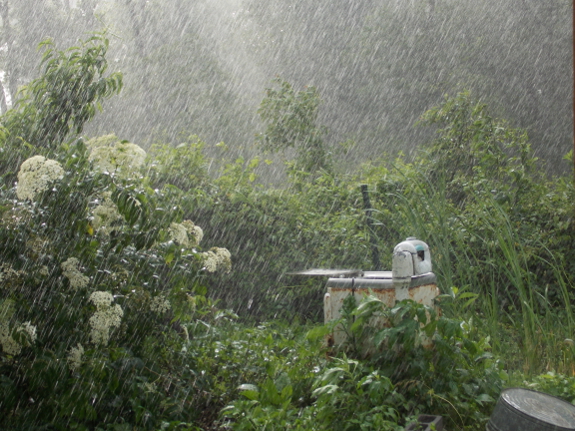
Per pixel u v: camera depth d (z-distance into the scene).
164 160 7.32
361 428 3.54
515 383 4.54
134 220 3.71
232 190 7.35
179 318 4.32
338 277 4.93
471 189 7.66
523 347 5.39
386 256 7.00
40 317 3.59
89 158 3.96
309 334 4.36
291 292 6.96
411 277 4.33
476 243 7.02
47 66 5.62
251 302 7.12
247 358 4.79
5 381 3.25
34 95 5.47
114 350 3.66
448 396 4.02
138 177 4.05
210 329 4.82
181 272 4.21
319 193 8.27
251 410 3.91
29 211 3.69
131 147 3.90
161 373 4.09
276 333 5.70
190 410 4.12
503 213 6.14
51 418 3.43
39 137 5.30
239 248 7.12
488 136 8.49
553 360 5.19
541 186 7.51
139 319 4.02
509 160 7.94
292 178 9.07
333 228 7.38
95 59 5.52
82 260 3.82
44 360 3.33
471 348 4.05
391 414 3.63
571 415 3.24
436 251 6.49
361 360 4.32
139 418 3.59
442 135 9.51
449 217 7.18
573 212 7.02
